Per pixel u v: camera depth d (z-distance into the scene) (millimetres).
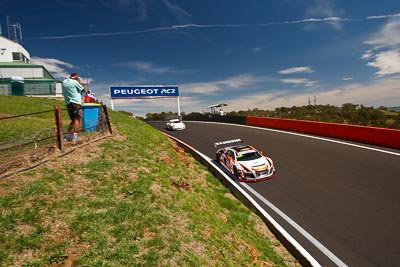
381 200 8109
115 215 5008
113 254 4008
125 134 11492
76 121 8430
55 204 5004
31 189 5281
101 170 6910
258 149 16344
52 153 7273
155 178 7336
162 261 4074
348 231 6723
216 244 5191
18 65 35469
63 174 6289
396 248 5867
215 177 11719
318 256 5883
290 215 7895
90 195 5613
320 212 7879
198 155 14289
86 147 8469
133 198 5832
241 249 5699
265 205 8742
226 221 6961
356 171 10789
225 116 31812
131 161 8062
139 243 4402
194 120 42219
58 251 3936
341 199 8531
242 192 9617
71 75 8430
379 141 14195
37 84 30812
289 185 10188
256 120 26203
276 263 5836
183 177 8938
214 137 21500
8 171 5969
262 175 10906
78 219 4715
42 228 4324
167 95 39156
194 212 6207
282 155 14461
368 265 5453
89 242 4227
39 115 15828
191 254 4465
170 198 6402
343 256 5805
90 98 10789
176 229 5066
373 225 6855
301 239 6598
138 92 37688
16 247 3854
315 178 10625
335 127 17219
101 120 10664
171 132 26172
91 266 3721
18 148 7605
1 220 4297
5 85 29562
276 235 7141
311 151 14594
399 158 11641
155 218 5191
